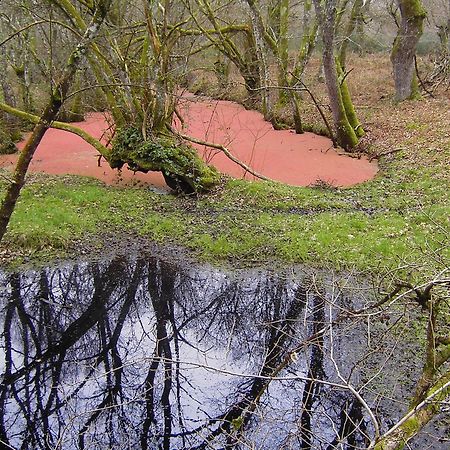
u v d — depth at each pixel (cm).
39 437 630
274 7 2333
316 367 735
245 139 1888
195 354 795
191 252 1090
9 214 618
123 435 631
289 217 1220
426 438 594
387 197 1310
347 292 923
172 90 1516
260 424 574
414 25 2142
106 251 1092
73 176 1441
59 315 903
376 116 2111
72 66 559
